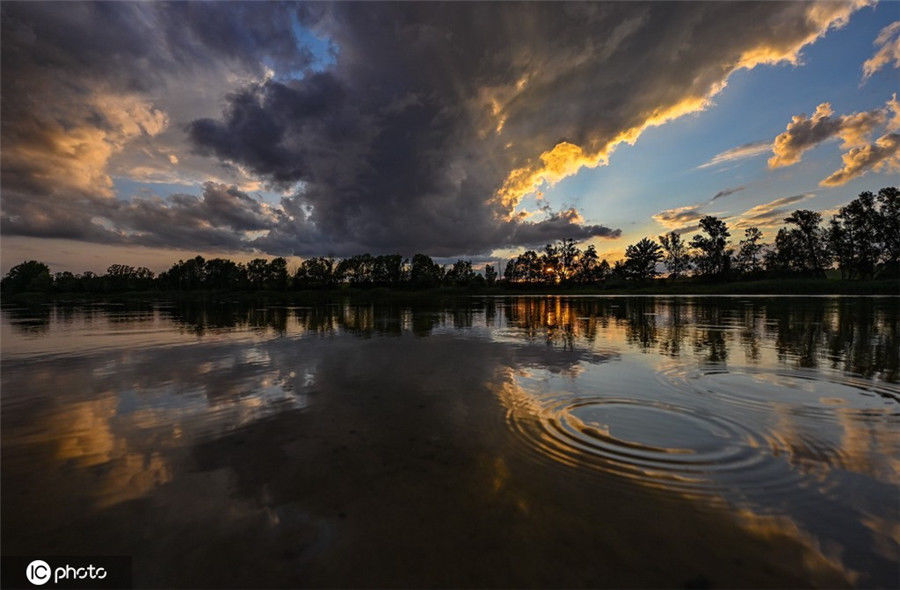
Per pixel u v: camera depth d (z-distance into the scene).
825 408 6.18
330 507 3.62
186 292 95.69
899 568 2.81
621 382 7.86
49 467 4.45
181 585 2.69
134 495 3.85
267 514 3.51
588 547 3.04
